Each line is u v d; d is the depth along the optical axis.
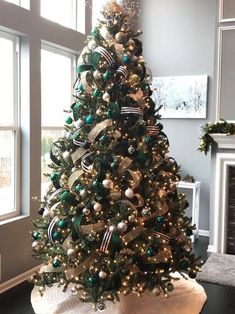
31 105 3.40
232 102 4.34
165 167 2.11
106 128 1.88
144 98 2.01
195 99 4.99
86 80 1.98
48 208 2.11
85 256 1.88
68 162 2.04
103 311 2.07
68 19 4.07
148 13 5.21
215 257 4.16
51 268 2.00
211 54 4.88
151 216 1.93
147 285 1.91
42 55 3.74
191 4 4.96
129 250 1.84
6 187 3.38
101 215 1.89
